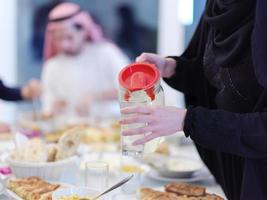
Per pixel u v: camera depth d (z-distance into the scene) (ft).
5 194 3.77
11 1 12.01
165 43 13.10
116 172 4.47
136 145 3.05
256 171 3.37
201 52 4.28
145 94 3.06
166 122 2.98
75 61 10.67
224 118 3.01
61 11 10.32
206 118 3.01
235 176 3.80
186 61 4.34
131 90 3.06
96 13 12.73
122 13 12.84
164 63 4.25
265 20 2.91
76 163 4.50
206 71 4.02
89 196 3.60
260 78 2.96
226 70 3.59
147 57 4.13
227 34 3.56
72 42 10.48
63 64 10.58
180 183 4.21
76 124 7.22
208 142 3.06
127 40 13.02
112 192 3.88
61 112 9.27
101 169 3.88
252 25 3.27
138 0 12.85
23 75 12.50
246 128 2.97
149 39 13.10
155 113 2.96
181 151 6.21
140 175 4.40
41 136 6.11
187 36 12.86
